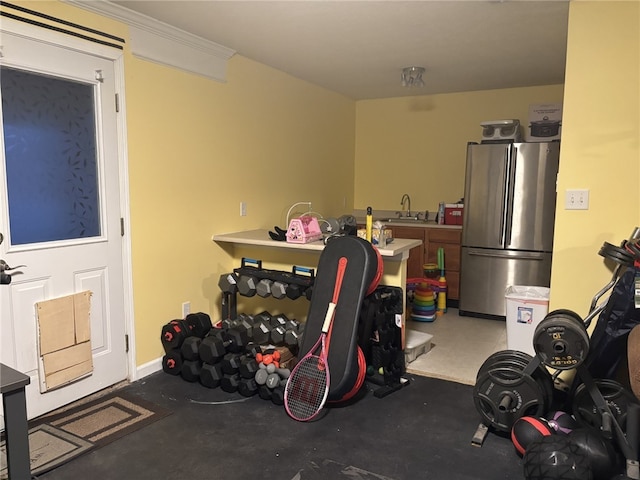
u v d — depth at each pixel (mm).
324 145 5426
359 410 2863
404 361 3371
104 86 2902
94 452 2383
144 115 3164
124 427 2617
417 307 4680
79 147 2811
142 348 3270
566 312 2375
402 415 2805
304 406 2799
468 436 2574
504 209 4652
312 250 3590
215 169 3793
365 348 3055
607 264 2689
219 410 2840
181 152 3469
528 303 3025
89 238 2885
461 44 3672
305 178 5078
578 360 2242
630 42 2533
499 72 4590
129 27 3012
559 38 3512
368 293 2936
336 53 3928
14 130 2494
